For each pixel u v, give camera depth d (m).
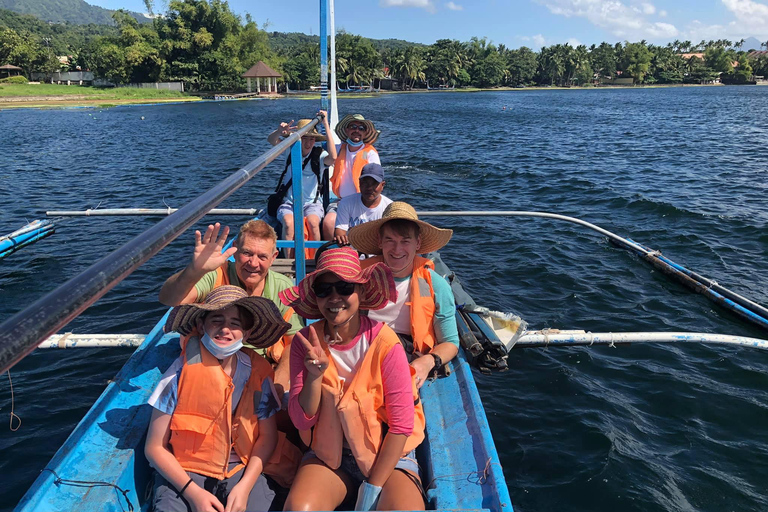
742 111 51.22
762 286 7.84
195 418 2.49
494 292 7.69
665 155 21.28
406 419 2.47
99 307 7.12
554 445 4.56
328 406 2.51
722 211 11.82
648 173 17.02
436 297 3.51
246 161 20.83
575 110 55.03
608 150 23.11
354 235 3.53
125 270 1.24
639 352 6.08
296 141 3.54
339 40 111.25
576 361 5.88
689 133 30.38
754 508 3.93
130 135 30.23
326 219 5.88
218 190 2.01
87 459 2.72
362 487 2.47
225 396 2.50
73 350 6.04
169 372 2.56
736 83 171.88
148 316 6.87
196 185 16.02
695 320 6.81
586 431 4.70
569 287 7.85
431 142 26.59
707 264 8.78
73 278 1.13
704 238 10.05
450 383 3.53
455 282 5.38
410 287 3.49
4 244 9.05
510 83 153.12
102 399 3.19
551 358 5.93
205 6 80.38
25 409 4.99
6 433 4.66
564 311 7.07
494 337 4.52
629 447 4.53
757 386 5.42
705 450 4.52
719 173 16.88
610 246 9.64
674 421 4.90
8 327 0.92
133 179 16.91
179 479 2.47
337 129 6.21
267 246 3.14
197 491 2.44
